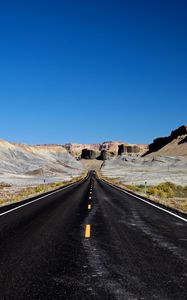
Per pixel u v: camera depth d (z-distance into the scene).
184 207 20.41
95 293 5.47
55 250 8.60
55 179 82.25
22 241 9.77
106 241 9.69
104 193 33.25
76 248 8.81
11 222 13.73
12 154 128.00
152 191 36.28
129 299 5.20
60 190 39.31
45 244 9.34
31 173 106.62
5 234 10.93
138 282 6.02
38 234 10.90
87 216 15.50
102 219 14.44
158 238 10.05
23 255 8.09
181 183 54.50
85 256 7.96
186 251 8.35
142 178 74.56
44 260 7.60
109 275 6.45
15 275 6.50
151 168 142.38
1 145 128.00
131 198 26.78
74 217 15.20
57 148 198.12
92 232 11.20
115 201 23.95
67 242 9.59
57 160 176.12
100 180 77.19
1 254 8.20
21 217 15.34
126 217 15.05
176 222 13.41
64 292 5.53
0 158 113.50
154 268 6.89
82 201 24.06
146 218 14.66
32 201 24.39
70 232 11.24
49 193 33.88
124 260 7.55
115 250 8.54
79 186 49.16
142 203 22.27
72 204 21.77
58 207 19.89
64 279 6.22
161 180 62.06
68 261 7.51
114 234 10.78
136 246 8.97
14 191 39.66
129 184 57.12
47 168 130.62
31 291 5.59
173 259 7.59
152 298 5.23
